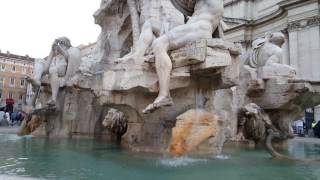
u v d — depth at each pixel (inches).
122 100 212.7
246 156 225.8
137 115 231.9
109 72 210.7
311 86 292.2
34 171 143.7
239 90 312.2
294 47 1192.2
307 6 1155.3
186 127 199.3
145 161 178.7
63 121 352.2
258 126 295.3
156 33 249.1
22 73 1907.0
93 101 331.0
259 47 327.0
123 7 325.1
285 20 1262.3
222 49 197.2
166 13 268.5
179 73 198.4
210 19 207.9
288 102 295.4
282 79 302.5
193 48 191.6
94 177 133.8
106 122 325.7
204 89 223.1
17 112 695.1
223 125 220.1
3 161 172.7
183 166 167.3
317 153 267.9
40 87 369.7
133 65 202.8
